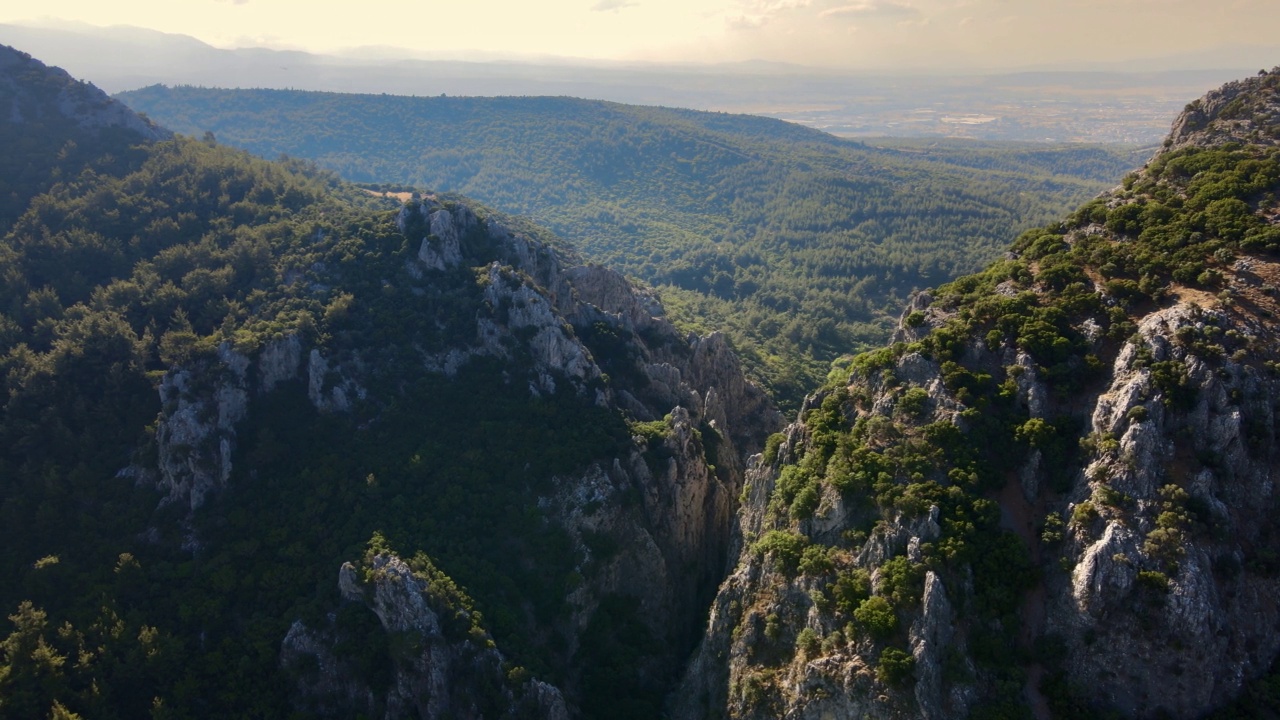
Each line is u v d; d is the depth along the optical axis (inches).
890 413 3021.7
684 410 4345.5
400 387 4281.5
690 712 3063.5
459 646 3093.0
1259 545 2353.6
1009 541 2561.5
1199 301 2716.5
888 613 2492.6
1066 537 2509.8
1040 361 2908.5
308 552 3494.1
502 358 4456.2
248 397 4052.7
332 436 4042.8
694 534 4033.0
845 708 2454.5
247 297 4628.4
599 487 3843.5
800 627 2753.4
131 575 3358.8
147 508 3666.3
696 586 3939.5
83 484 3676.2
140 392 4025.6
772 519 3230.8
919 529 2630.4
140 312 4461.1
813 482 3034.0
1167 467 2434.8
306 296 4628.4
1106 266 3053.6
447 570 3427.7
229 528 3627.0
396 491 3809.1
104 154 6087.6
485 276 4717.0
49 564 3289.9
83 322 4217.5
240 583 3390.7
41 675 2893.7
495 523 3757.4
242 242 5027.1
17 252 4744.1
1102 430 2593.5
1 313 4340.6
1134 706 2257.6
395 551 3437.5
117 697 2982.3
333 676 3063.5
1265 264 2728.8
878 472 2839.6
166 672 3051.2
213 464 3789.4
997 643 2407.7
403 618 3105.3
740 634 2957.7
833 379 3695.9
